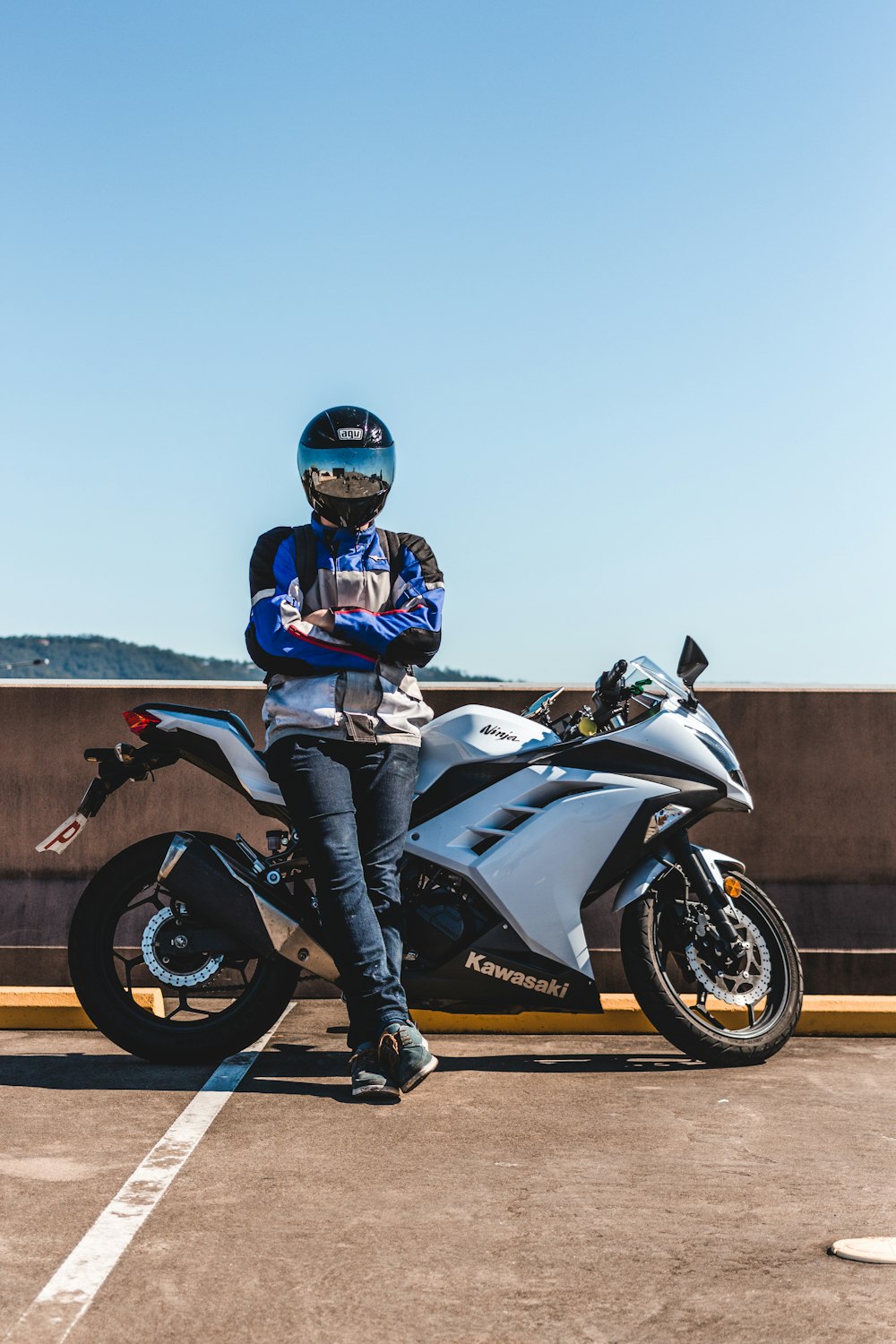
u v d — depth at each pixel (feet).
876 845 16.99
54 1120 11.01
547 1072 13.23
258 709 17.03
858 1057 14.06
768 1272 7.82
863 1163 10.02
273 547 13.16
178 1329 7.00
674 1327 7.08
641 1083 12.73
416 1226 8.55
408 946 13.02
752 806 13.96
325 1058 13.57
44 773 16.96
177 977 13.20
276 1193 9.17
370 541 13.28
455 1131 10.85
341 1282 7.63
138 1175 9.53
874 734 17.11
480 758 13.37
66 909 16.74
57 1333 6.92
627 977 13.57
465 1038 15.06
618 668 13.53
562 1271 7.82
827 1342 6.89
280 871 13.14
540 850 13.15
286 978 13.29
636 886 13.43
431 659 12.94
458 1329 7.06
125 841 16.94
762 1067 13.55
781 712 17.08
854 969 16.55
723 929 13.48
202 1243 8.19
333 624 12.67
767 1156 10.21
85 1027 15.25
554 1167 9.85
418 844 13.19
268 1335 6.95
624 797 13.37
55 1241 8.18
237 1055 13.66
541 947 13.12
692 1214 8.82
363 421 13.12
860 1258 8.00
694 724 13.79
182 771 17.02
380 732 12.64
